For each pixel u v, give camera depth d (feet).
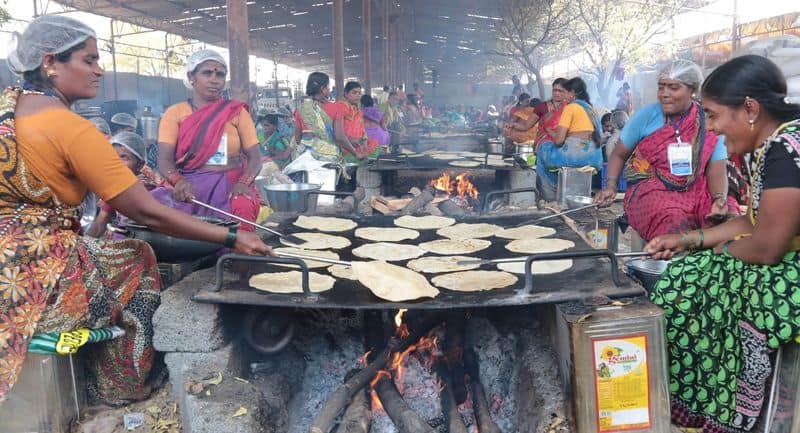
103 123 14.25
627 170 11.50
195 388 7.31
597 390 6.80
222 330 7.88
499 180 22.24
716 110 6.59
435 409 8.40
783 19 56.85
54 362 7.45
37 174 6.45
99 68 6.98
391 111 39.70
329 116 20.43
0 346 6.40
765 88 6.34
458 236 11.18
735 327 6.91
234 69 18.90
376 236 11.22
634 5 59.11
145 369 8.15
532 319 9.56
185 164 11.08
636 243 13.11
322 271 8.83
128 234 9.40
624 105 52.37
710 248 7.39
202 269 9.80
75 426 7.87
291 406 8.63
